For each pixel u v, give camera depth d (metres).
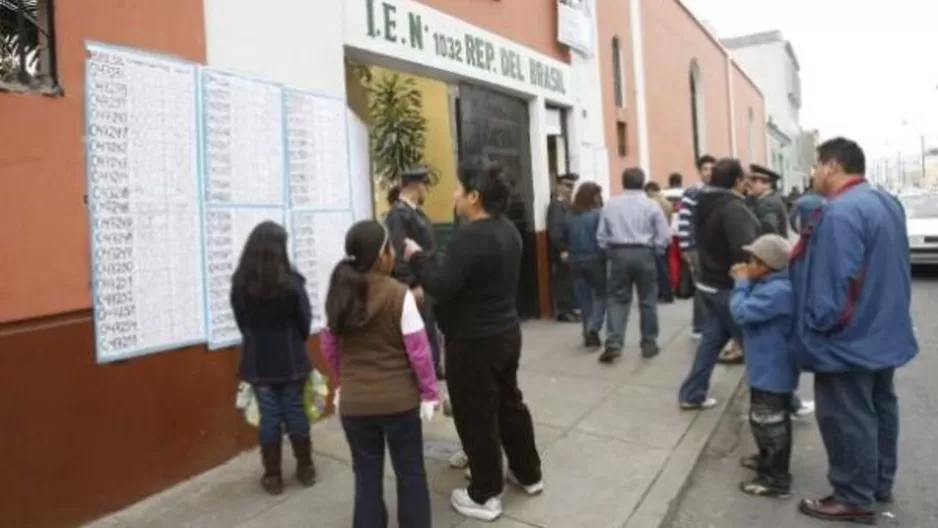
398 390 3.25
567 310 9.44
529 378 6.70
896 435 3.99
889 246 3.62
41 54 3.68
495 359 3.72
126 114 4.02
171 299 4.27
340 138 5.62
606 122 12.23
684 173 18.33
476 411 3.75
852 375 3.71
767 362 4.12
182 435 4.34
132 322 4.04
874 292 3.60
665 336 8.35
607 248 7.16
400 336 3.24
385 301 3.21
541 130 9.58
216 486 4.29
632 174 7.10
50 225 3.64
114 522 3.85
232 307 4.18
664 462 4.59
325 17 5.52
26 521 3.54
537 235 9.52
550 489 4.21
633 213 7.04
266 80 4.95
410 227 5.41
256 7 4.90
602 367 7.01
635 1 14.07
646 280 7.19
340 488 4.25
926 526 3.77
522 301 9.48
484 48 8.05
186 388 4.37
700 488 4.39
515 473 4.11
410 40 6.65
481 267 3.59
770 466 4.21
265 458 4.19
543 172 9.61
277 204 5.01
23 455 3.53
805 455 4.86
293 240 5.14
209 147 4.50
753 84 32.31
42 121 3.61
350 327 3.21
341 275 3.27
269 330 4.14
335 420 5.42
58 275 3.68
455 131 7.97
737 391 6.25
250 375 4.15
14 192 3.50
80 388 3.78
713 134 22.89
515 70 8.80
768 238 4.17
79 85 3.78
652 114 15.16
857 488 3.79
